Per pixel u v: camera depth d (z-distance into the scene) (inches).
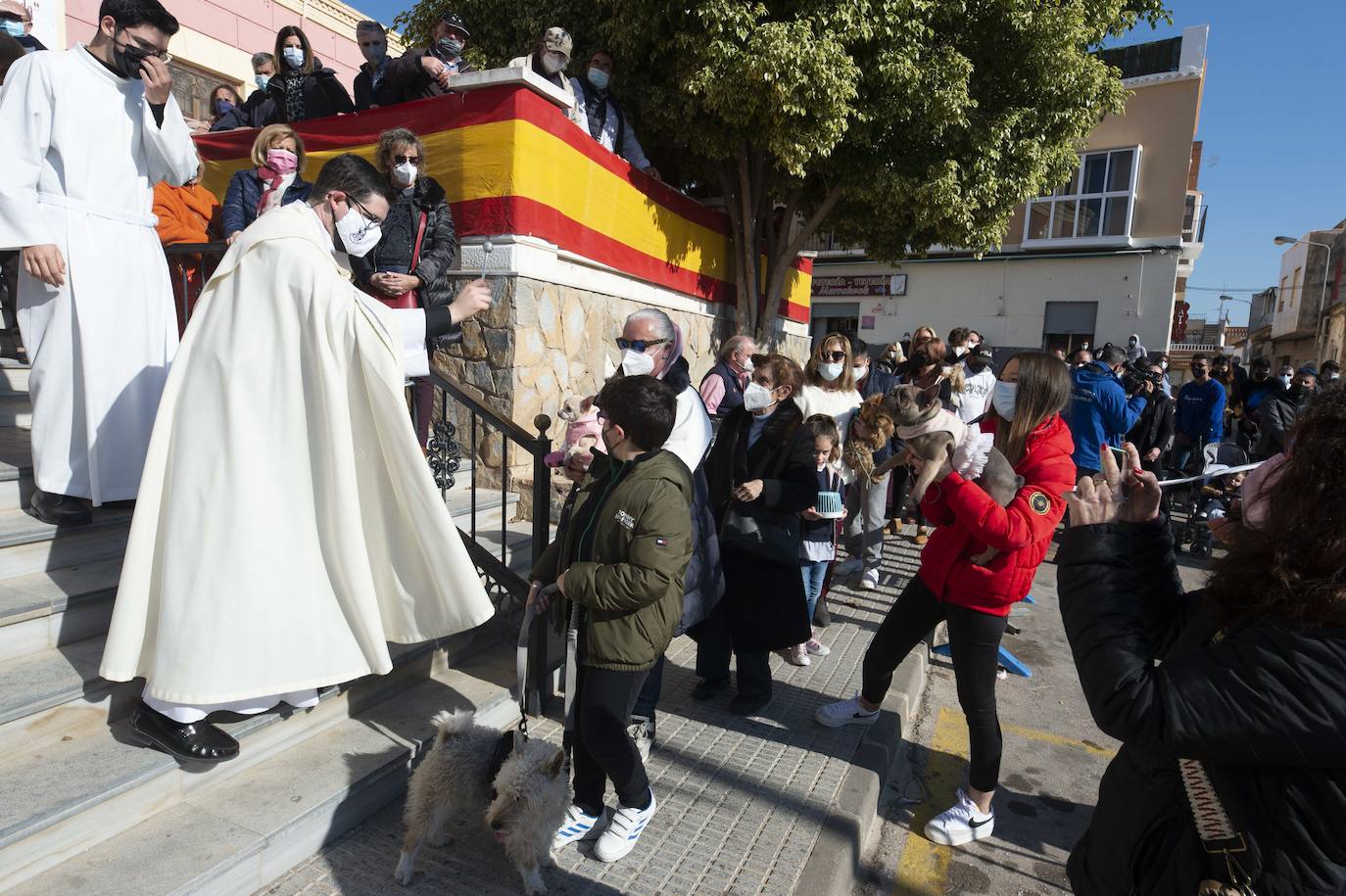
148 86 109.6
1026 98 318.0
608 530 96.5
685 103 271.6
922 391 101.9
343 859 97.4
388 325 96.0
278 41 237.5
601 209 241.4
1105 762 146.8
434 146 209.6
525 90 199.6
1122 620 55.1
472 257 207.2
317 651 94.1
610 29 268.1
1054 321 681.0
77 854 83.2
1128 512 63.9
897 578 237.0
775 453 142.8
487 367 207.3
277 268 90.7
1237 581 49.9
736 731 139.0
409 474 97.0
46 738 91.5
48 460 109.7
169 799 92.6
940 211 302.0
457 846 103.1
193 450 88.3
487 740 97.8
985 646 110.3
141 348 114.9
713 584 129.0
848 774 125.7
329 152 224.1
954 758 145.6
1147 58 634.8
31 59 102.3
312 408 93.5
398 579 103.8
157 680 86.9
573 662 103.2
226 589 87.3
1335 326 1088.2
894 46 275.3
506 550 171.0
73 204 106.7
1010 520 100.0
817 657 174.9
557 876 98.7
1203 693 47.3
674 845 106.4
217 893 84.6
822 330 788.0
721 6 245.1
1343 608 44.8
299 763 104.9
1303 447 48.3
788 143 260.8
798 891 97.8
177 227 187.5
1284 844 46.4
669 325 125.5
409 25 316.5
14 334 178.1
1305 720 44.3
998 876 112.7
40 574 109.6
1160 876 52.5
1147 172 637.3
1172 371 1257.4
